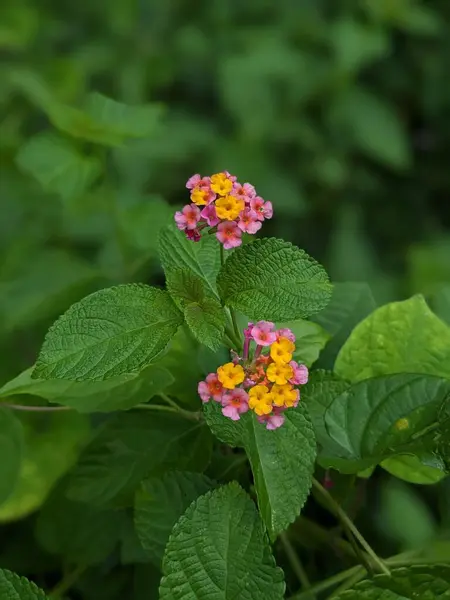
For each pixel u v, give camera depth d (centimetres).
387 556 65
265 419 58
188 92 144
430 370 63
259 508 58
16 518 69
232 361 59
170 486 61
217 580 58
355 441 61
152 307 59
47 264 88
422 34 148
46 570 69
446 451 60
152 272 75
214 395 58
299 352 62
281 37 137
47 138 80
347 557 64
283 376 57
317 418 62
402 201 144
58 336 58
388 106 143
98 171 80
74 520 66
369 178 140
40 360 58
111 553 67
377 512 66
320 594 64
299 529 64
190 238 60
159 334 59
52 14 141
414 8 142
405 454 60
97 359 58
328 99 133
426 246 123
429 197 145
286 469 58
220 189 59
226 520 58
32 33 128
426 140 147
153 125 80
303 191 136
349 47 129
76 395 62
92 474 63
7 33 120
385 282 121
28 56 132
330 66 133
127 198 97
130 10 139
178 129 128
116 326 58
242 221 59
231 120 140
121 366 58
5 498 65
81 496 63
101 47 136
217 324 58
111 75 135
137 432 63
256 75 128
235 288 59
